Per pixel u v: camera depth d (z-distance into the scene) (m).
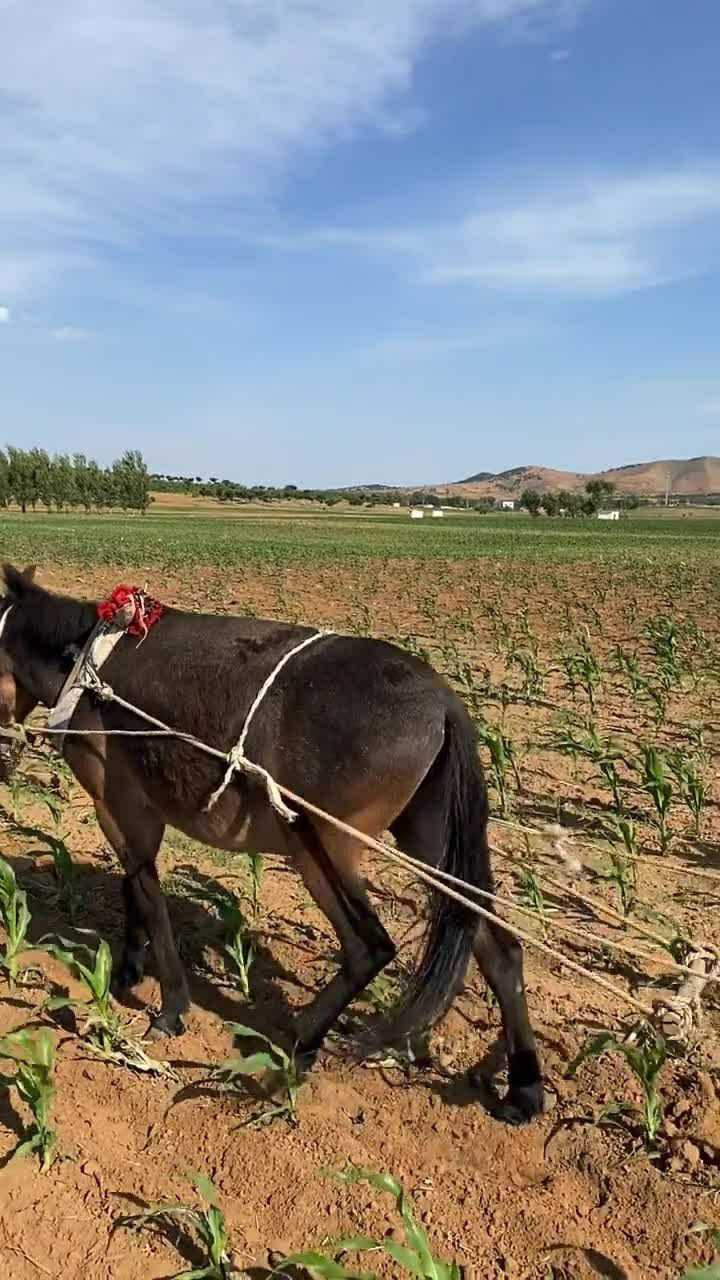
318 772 4.79
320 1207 4.27
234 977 6.22
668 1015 5.09
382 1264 3.96
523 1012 4.86
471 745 4.90
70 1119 4.84
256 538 68.69
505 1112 4.82
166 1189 4.39
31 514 123.62
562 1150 4.66
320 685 4.89
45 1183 4.40
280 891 7.54
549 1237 4.13
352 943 4.93
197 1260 3.99
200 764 5.08
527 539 74.12
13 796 9.05
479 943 4.86
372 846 4.66
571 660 14.88
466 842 4.81
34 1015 5.75
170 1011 5.55
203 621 5.53
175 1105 4.97
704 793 8.93
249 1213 4.25
